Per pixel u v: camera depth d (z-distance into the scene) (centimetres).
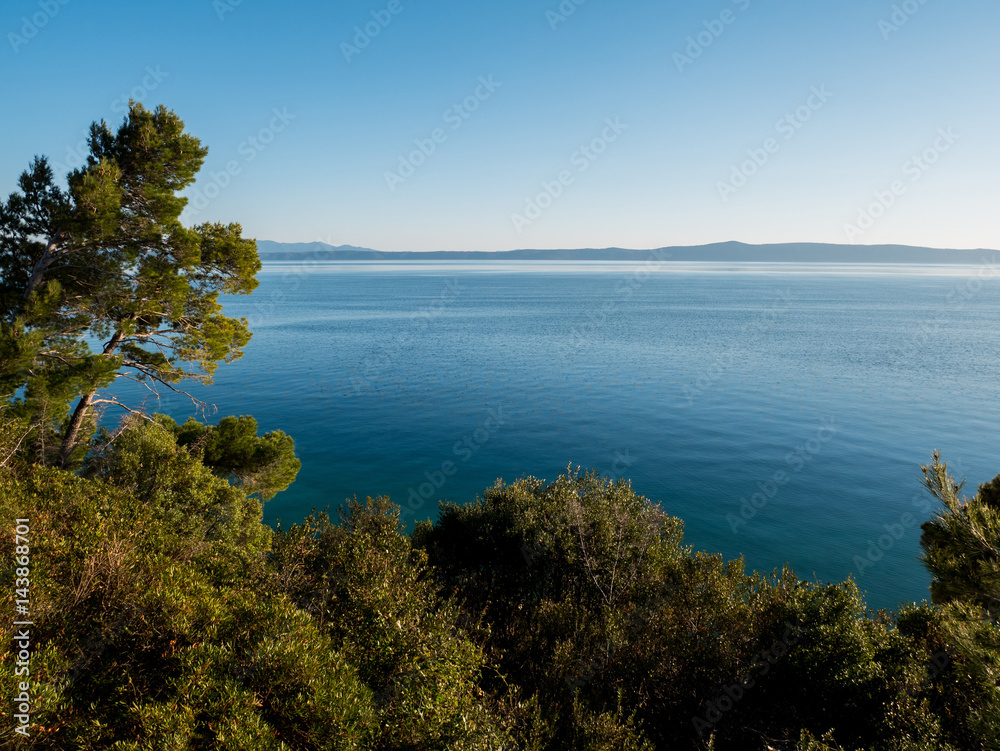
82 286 1592
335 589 1016
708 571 1365
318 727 636
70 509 1010
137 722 600
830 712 940
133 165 1659
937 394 9294
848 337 16300
